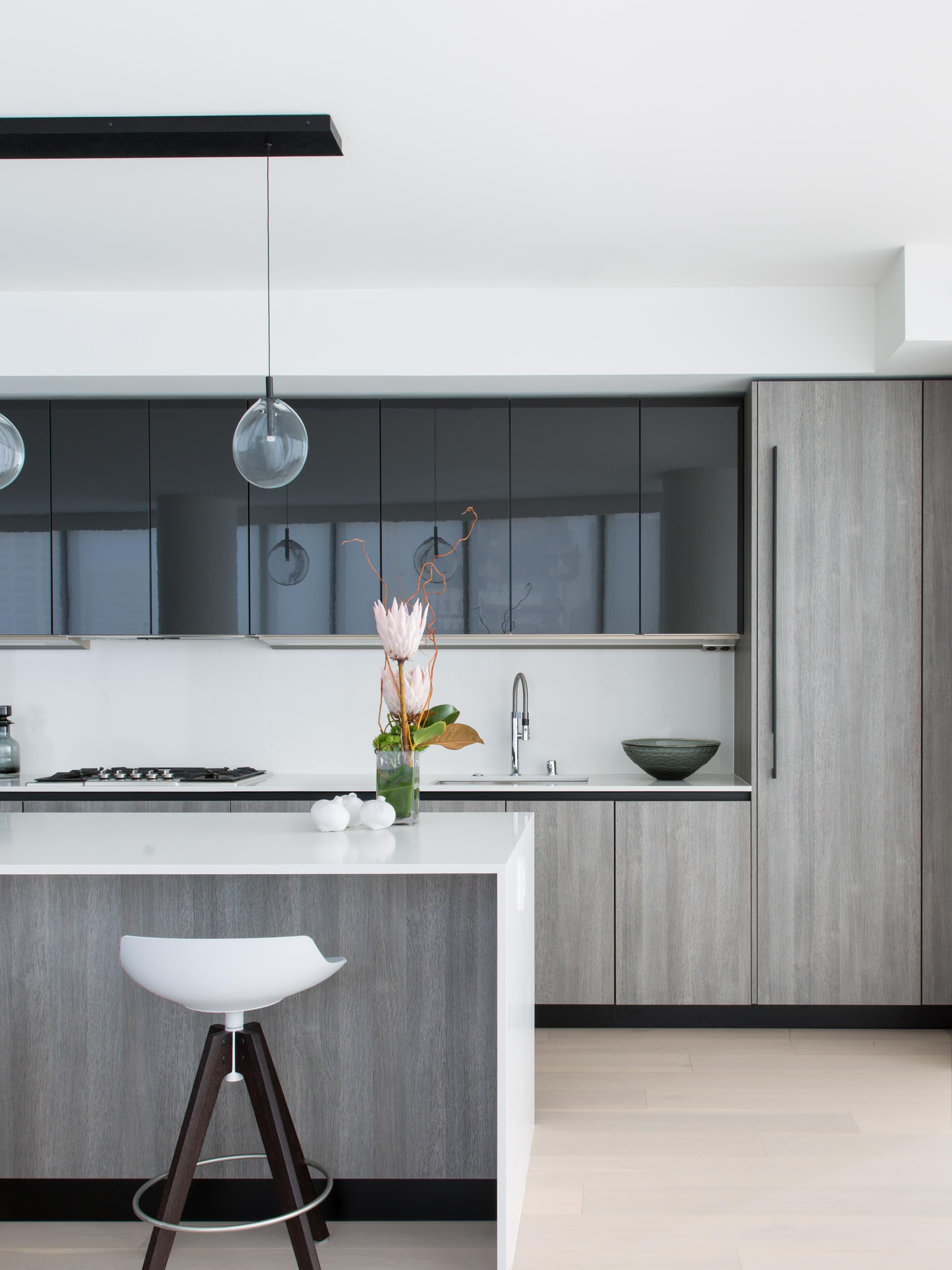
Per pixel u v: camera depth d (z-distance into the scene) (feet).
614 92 7.68
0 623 12.83
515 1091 7.18
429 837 7.66
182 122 8.04
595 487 12.62
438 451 12.71
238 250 10.64
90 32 6.89
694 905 11.84
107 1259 7.14
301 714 13.91
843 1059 10.80
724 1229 7.42
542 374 11.80
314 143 8.21
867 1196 7.89
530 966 8.49
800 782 11.84
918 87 7.62
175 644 13.97
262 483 8.06
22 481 12.84
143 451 12.82
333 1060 7.57
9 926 7.63
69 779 12.75
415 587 12.66
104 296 11.87
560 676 13.76
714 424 12.58
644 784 12.42
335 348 11.83
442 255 10.78
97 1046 7.60
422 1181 7.57
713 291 11.78
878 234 10.29
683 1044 11.27
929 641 11.84
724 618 12.44
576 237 10.35
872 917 11.77
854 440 11.91
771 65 7.33
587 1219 7.55
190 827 8.20
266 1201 7.55
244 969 6.09
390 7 6.66
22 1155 7.65
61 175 8.87
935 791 11.80
